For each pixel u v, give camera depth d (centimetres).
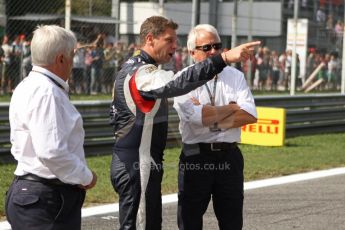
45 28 571
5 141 1470
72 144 571
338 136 2141
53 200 565
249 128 1889
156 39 688
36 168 562
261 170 1513
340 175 1500
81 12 2922
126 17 2983
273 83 3456
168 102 718
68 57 573
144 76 658
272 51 3475
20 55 2388
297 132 2097
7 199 577
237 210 786
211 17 3084
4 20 2514
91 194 1225
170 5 3031
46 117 549
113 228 1030
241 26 3519
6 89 2380
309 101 2142
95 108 1620
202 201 783
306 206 1194
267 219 1098
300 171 1534
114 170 691
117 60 2677
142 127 672
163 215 1114
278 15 3519
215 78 783
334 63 3694
